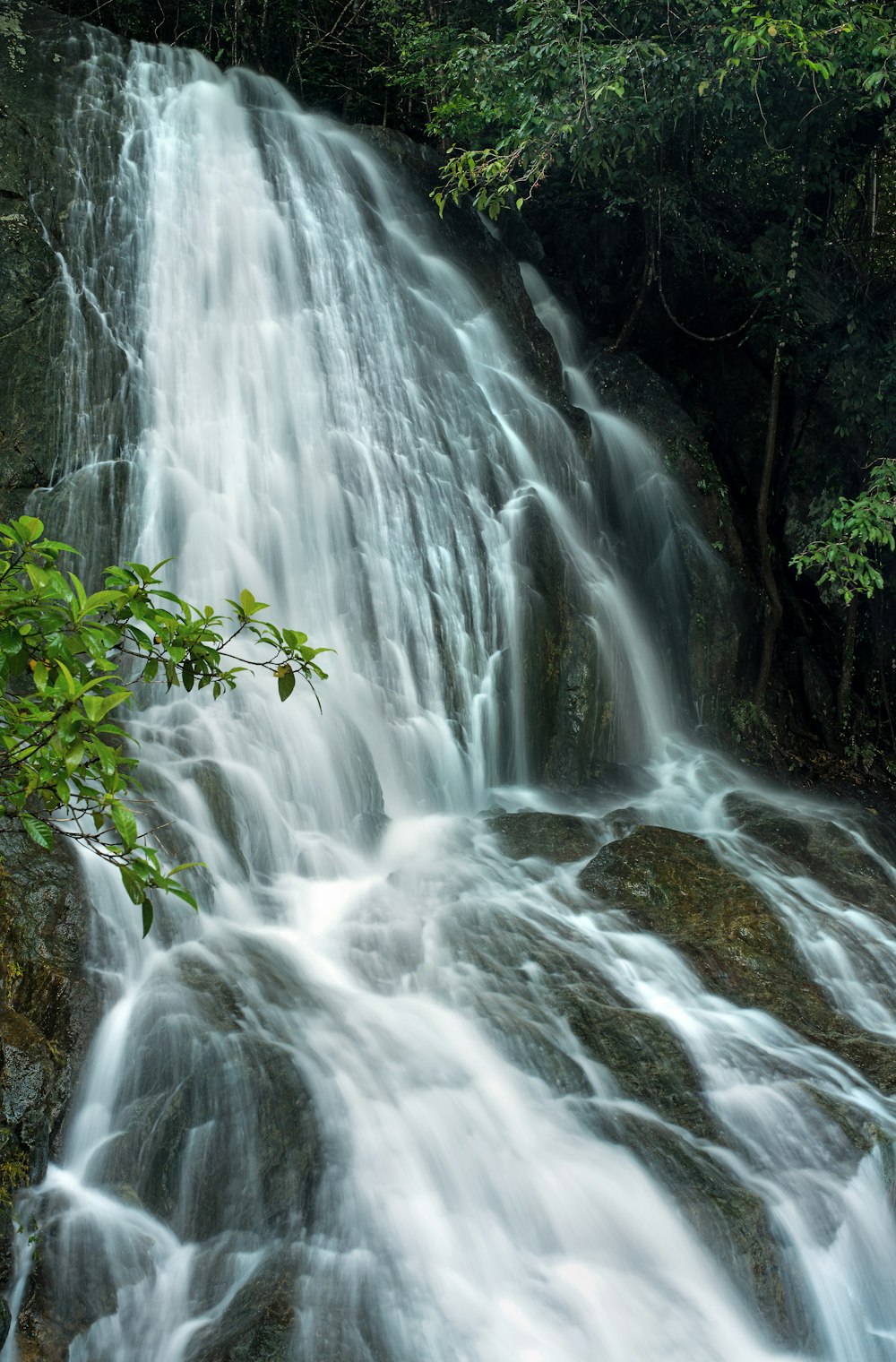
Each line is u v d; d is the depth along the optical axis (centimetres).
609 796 1009
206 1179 522
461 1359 470
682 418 1334
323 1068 571
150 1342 464
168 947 640
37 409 891
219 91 1116
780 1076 648
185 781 739
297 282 1063
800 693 1302
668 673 1176
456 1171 543
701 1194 557
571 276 1483
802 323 1361
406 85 1341
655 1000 700
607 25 1159
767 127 1255
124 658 829
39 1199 494
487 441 1091
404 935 711
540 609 1023
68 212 957
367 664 942
